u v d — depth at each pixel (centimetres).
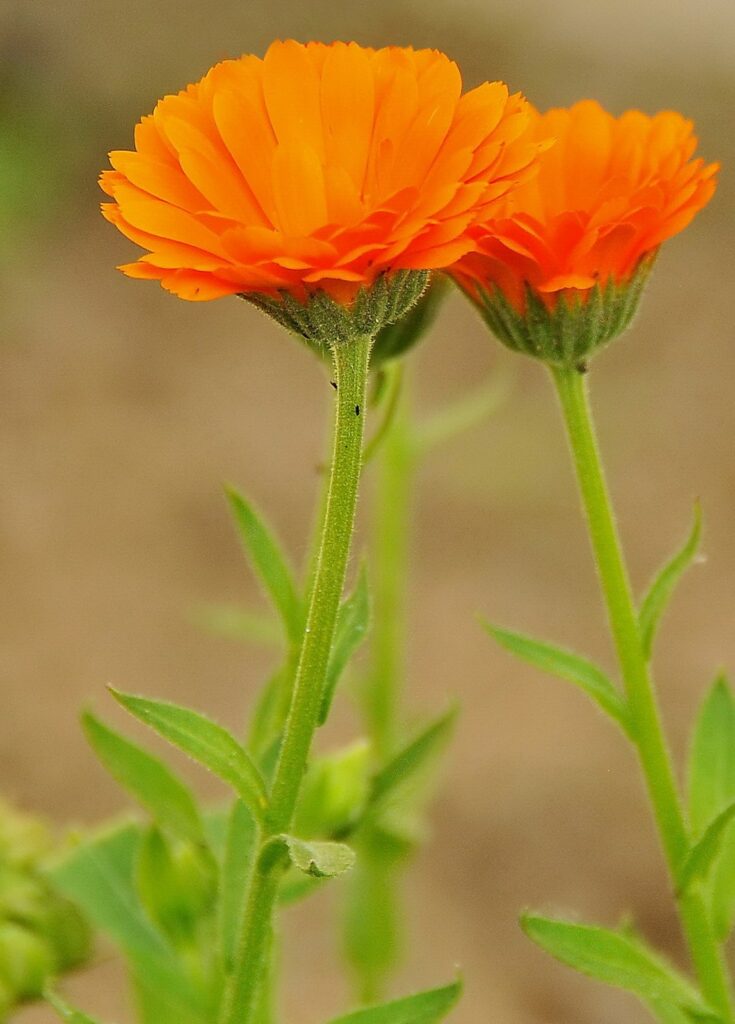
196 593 152
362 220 55
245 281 56
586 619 151
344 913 80
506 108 56
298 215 55
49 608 149
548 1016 110
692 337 200
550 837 123
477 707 138
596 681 62
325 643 58
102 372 194
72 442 178
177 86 258
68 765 129
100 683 140
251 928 58
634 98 273
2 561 155
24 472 171
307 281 55
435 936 115
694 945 61
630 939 62
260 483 171
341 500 58
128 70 259
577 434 62
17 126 236
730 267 215
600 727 135
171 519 164
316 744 129
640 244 60
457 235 55
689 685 139
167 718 58
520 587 156
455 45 291
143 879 65
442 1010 60
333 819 66
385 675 78
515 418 183
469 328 209
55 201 227
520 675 143
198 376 195
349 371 57
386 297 57
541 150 56
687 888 61
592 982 112
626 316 61
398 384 65
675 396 188
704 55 286
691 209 60
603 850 122
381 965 80
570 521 166
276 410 188
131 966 66
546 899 118
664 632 147
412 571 159
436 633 149
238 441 180
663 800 62
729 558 158
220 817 68
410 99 56
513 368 195
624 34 296
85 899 66
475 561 160
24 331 201
